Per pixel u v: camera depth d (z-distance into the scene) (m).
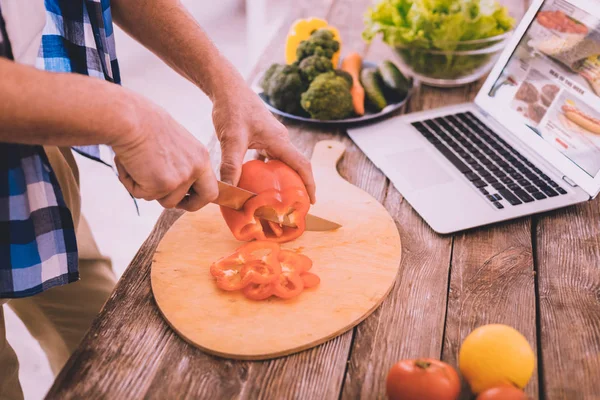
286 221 1.00
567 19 1.15
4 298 0.99
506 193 1.08
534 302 0.89
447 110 1.34
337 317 0.85
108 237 2.38
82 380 0.77
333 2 1.99
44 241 0.95
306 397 0.75
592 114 1.07
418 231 1.04
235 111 1.04
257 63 1.61
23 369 1.92
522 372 0.69
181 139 0.80
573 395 0.74
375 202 1.10
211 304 0.88
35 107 0.65
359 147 1.27
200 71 1.09
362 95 1.36
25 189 0.90
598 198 1.11
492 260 0.97
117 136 0.72
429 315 0.87
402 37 1.45
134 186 0.82
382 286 0.91
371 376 0.78
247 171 0.99
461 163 1.17
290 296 0.88
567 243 1.00
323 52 1.40
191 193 0.90
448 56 1.44
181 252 0.99
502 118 1.26
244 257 0.95
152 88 3.25
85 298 1.42
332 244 1.00
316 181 1.16
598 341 0.81
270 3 4.05
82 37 1.04
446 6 1.41
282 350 0.80
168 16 1.09
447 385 0.66
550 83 1.16
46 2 1.00
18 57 0.90
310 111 1.32
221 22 4.11
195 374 0.78
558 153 1.12
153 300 0.90
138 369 0.79
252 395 0.75
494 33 1.42
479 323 0.85
